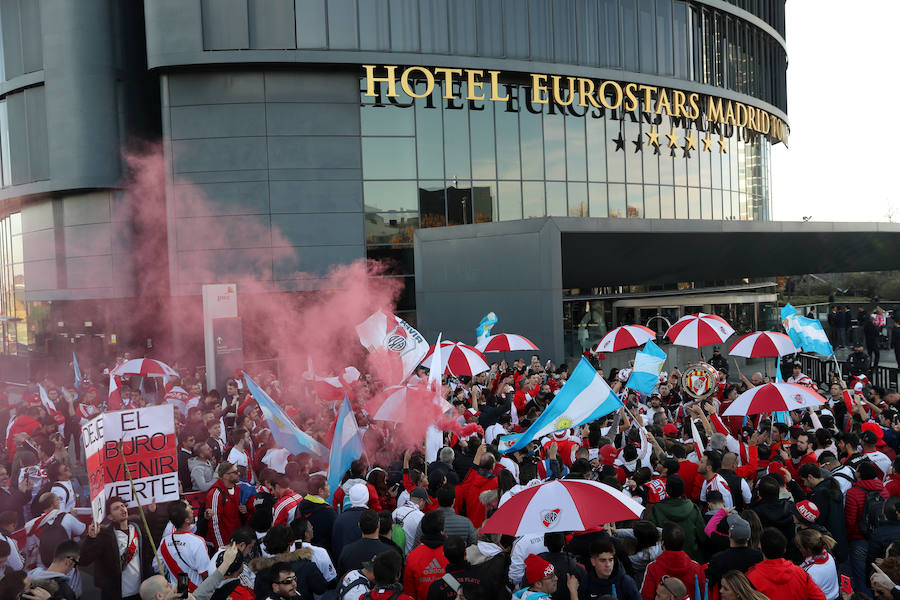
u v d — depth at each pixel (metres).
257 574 6.00
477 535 7.25
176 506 6.89
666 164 33.56
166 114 27.98
